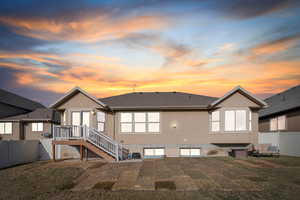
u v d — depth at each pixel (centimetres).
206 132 1789
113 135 1820
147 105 1808
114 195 792
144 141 1808
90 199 753
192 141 1791
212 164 1384
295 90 2458
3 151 1449
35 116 2866
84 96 1767
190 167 1290
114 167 1315
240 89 1716
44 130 2800
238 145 1783
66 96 1741
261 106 1725
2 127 2767
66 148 1792
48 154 1817
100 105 1758
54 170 1259
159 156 1734
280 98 2553
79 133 1658
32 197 784
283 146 1891
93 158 1716
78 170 1245
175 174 1111
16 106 3059
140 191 838
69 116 1758
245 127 1733
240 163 1415
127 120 1831
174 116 1817
